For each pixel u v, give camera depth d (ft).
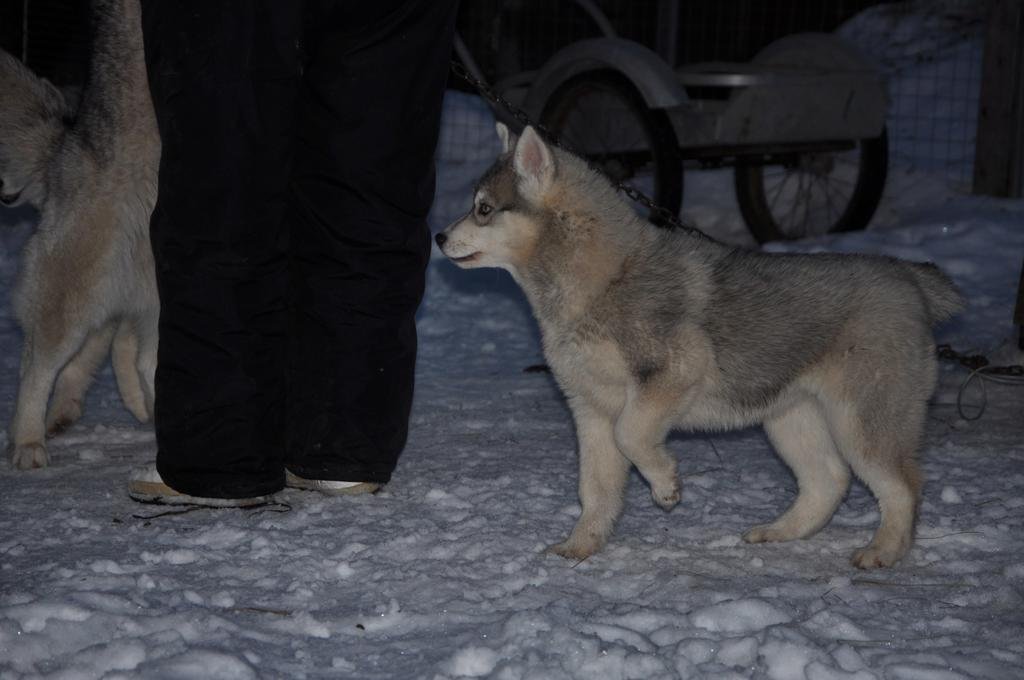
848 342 13.51
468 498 15.53
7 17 34.96
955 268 30.04
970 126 43.06
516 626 10.69
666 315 13.38
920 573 13.06
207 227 13.70
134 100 16.63
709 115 30.53
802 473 14.37
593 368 13.71
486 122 42.19
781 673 10.11
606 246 13.67
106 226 16.75
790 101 31.09
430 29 14.25
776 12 48.42
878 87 32.73
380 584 12.36
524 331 26.99
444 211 35.83
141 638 10.44
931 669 10.12
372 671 10.30
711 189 38.47
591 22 46.73
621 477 13.85
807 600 12.04
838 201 37.09
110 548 13.34
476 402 21.31
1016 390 21.65
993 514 14.90
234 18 13.16
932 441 18.61
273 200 13.94
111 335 19.02
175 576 12.44
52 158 17.75
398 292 14.92
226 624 10.94
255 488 14.65
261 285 14.19
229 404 14.30
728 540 14.14
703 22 47.52
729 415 14.06
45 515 14.49
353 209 14.47
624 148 30.96
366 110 14.14
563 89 31.24
